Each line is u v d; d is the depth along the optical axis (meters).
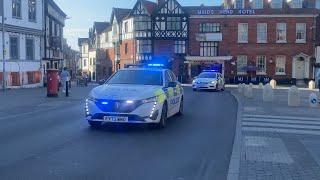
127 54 63.38
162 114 12.30
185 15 57.75
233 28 56.31
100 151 9.08
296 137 11.31
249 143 10.29
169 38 58.22
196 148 9.64
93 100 11.74
